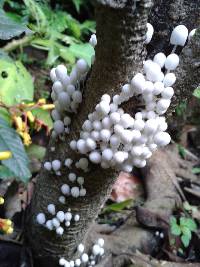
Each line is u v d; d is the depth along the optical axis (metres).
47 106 0.21
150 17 0.16
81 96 0.17
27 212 0.22
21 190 0.25
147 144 0.16
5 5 0.34
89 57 0.30
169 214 0.28
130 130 0.15
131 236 0.26
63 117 0.18
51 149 0.19
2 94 0.24
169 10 0.16
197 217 0.29
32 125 0.23
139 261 0.24
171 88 0.15
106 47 0.14
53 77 0.17
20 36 0.34
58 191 0.19
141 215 0.27
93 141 0.16
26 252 0.22
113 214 0.28
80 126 0.17
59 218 0.19
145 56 0.16
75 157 0.18
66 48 0.31
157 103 0.15
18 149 0.18
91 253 0.23
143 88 0.14
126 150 0.16
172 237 0.26
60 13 0.35
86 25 0.38
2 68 0.25
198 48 0.15
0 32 0.17
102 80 0.15
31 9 0.29
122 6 0.13
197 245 0.27
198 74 0.16
